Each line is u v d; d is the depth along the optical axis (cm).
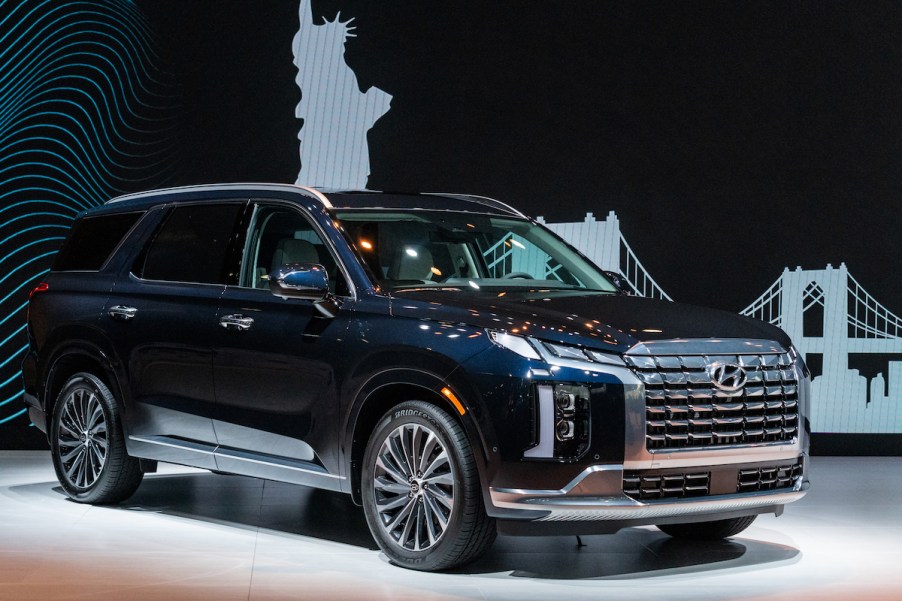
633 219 933
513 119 932
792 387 519
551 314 496
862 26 938
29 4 917
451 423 489
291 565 512
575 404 470
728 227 935
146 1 922
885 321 939
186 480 772
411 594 459
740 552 558
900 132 939
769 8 938
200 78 922
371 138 927
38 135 916
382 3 930
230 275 597
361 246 558
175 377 608
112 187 918
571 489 467
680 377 483
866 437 942
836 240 939
